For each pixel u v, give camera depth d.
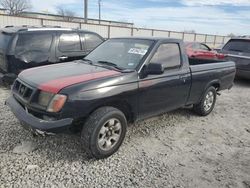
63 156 3.77
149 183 3.29
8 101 4.11
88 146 3.58
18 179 3.19
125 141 4.38
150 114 4.42
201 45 13.80
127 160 3.79
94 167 3.55
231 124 5.61
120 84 3.79
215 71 5.74
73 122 3.46
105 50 4.83
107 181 3.28
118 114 3.77
